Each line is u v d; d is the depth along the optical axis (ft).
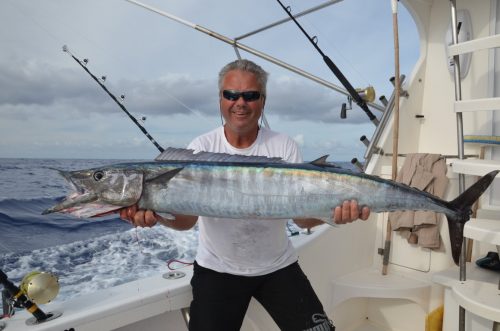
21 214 23.26
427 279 10.60
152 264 14.44
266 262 7.20
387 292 9.85
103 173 6.59
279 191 6.73
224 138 7.81
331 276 10.47
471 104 7.70
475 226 7.70
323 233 10.12
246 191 6.71
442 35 12.71
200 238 7.59
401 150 12.75
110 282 12.39
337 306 10.57
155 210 6.69
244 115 7.13
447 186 10.77
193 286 7.20
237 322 7.04
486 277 8.86
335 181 6.79
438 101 12.85
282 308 6.99
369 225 11.79
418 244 10.87
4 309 5.83
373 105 12.73
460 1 12.12
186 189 6.64
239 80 7.04
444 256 10.69
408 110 12.84
